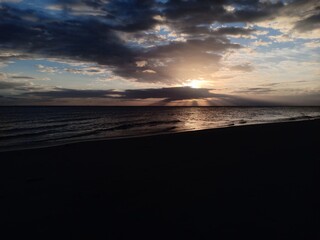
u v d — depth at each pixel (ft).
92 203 19.36
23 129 97.19
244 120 145.38
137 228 15.01
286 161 30.25
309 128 70.13
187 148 42.32
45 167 31.60
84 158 36.55
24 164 33.32
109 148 44.50
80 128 100.99
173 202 18.76
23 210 18.29
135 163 32.45
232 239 13.19
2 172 29.30
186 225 15.02
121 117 185.88
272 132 61.72
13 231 15.17
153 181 24.29
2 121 139.23
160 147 44.14
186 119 161.17
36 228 15.49
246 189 20.70
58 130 93.45
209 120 149.59
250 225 14.55
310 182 21.90
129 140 53.42
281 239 12.96
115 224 15.66
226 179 23.75
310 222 14.61
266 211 16.33
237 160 31.78
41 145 58.34
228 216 15.87
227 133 61.62
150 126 109.09
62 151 42.29
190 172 26.84
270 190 20.22
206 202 18.34
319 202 17.43
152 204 18.61
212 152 38.01
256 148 40.14
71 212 17.78
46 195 21.40
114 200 19.81
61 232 14.88
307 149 37.70
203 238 13.44
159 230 14.62
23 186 23.97
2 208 18.71
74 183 24.71
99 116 198.29
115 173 27.91
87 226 15.55
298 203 17.38
